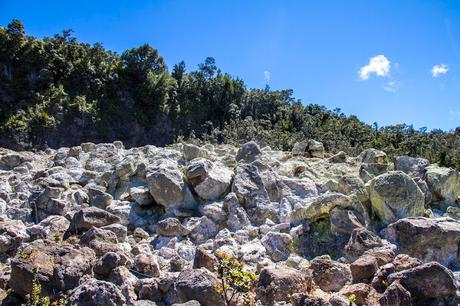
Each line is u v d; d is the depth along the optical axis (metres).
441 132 38.72
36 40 80.75
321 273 5.77
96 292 4.65
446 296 5.02
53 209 8.67
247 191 8.65
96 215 7.60
